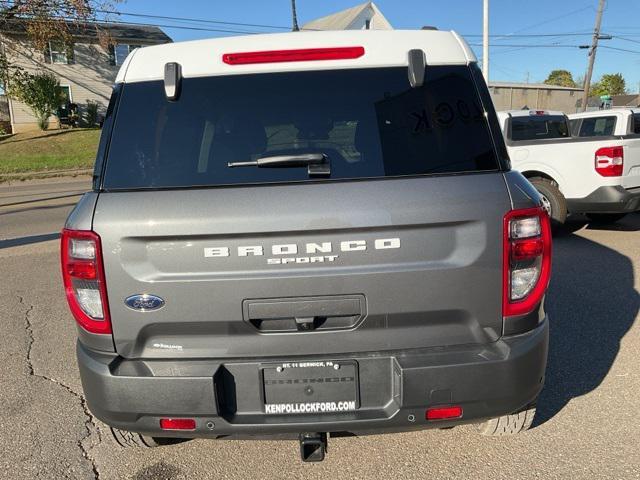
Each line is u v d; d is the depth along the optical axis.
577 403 3.40
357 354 2.32
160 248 2.24
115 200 2.28
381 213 2.21
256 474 2.83
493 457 2.88
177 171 2.34
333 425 2.30
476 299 2.29
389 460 2.90
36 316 5.42
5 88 33.16
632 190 7.39
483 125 2.41
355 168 2.32
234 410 2.34
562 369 3.87
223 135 2.41
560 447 2.94
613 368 3.86
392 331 2.30
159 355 2.33
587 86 38.91
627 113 8.77
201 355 2.32
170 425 2.31
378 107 2.42
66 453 3.05
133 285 2.26
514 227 2.27
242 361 2.31
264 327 2.30
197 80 2.46
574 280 5.93
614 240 7.79
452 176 2.30
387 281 2.24
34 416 3.46
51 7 26.39
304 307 2.25
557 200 7.61
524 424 2.91
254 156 2.39
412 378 2.24
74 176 23.33
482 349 2.32
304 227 2.20
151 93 2.46
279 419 2.31
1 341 4.77
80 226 2.27
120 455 3.03
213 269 2.24
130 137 2.40
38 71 35.50
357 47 2.46
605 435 3.04
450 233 2.25
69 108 35.28
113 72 37.84
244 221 2.20
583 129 9.31
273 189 2.25
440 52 2.49
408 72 2.45
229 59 2.46
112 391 2.28
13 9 26.28
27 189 19.23
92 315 2.32
